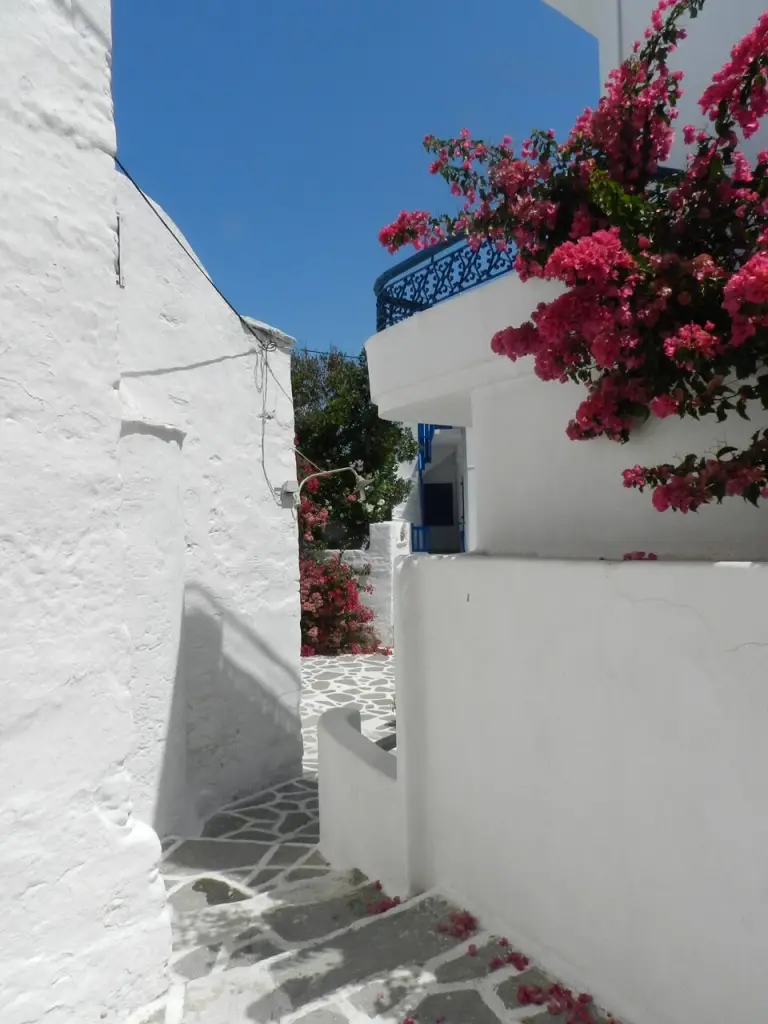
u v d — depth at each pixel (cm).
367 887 393
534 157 308
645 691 243
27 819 245
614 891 256
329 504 1513
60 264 260
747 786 212
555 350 283
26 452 248
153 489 497
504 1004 261
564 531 320
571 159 302
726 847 218
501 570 309
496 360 342
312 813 554
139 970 273
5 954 238
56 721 254
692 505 242
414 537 1661
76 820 259
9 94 247
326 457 1587
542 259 303
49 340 256
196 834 517
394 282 467
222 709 575
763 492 232
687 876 229
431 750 360
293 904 389
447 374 374
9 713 241
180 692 527
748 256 260
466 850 337
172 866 461
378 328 484
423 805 368
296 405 1622
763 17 247
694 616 227
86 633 264
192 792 546
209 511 573
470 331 354
